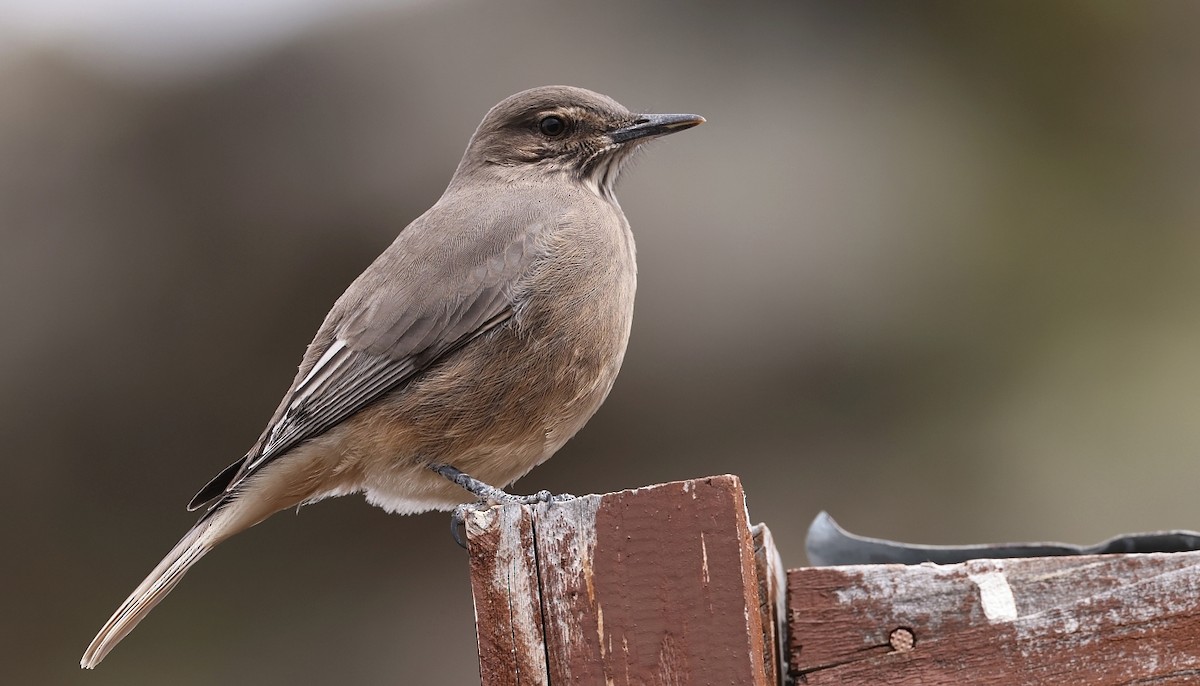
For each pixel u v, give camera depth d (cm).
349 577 1487
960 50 1527
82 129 1416
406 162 1413
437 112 1424
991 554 724
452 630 1473
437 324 827
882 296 1443
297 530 1480
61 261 1402
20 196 1402
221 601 1468
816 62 1491
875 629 600
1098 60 1536
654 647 552
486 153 993
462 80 1434
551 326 827
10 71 1424
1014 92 1524
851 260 1437
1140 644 586
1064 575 597
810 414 1472
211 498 916
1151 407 1426
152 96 1427
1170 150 1509
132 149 1415
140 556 1457
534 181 966
